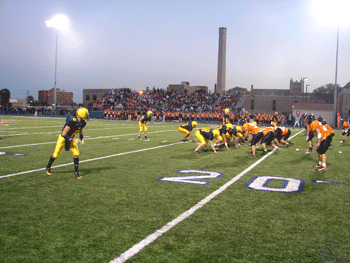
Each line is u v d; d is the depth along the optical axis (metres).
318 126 7.22
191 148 10.94
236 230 3.56
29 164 7.37
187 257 2.92
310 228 3.65
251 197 4.89
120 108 43.84
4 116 38.59
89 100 66.44
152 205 4.43
